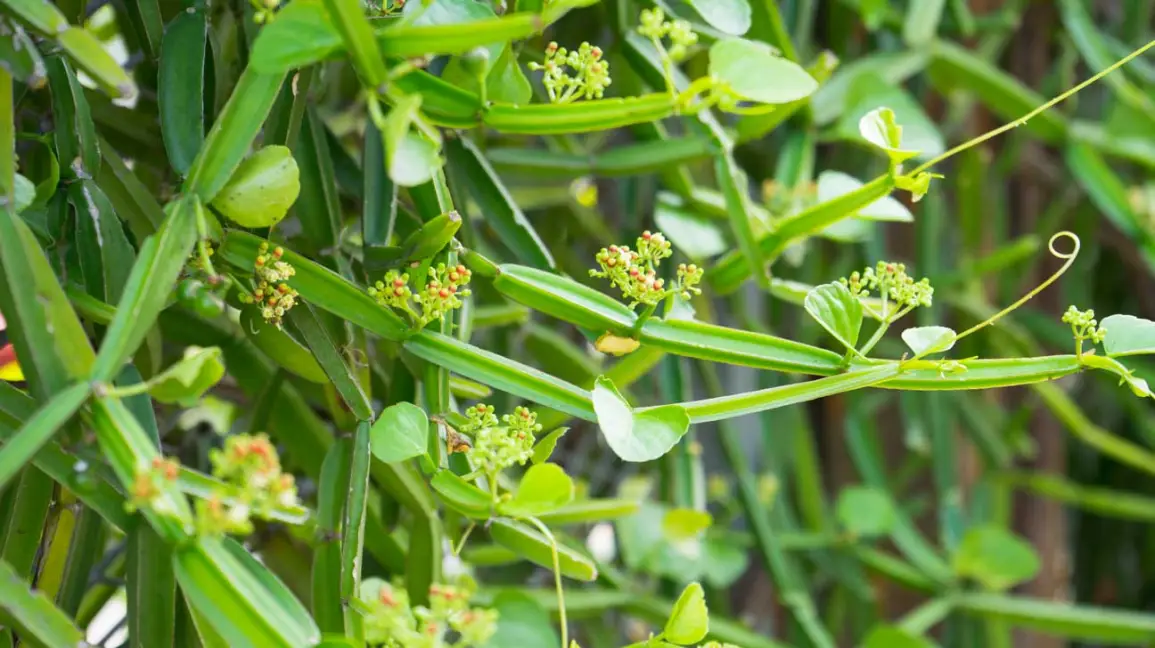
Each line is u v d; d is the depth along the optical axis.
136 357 1.16
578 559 1.10
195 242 1.01
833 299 1.05
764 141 1.67
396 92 0.97
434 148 0.97
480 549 1.38
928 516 1.86
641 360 1.22
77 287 1.03
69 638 0.97
